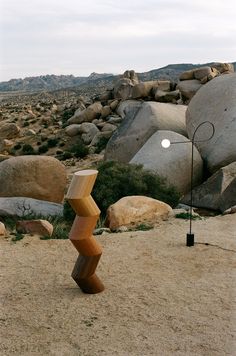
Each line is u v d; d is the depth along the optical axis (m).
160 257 12.55
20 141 49.62
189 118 26.02
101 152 40.91
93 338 8.24
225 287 10.41
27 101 139.50
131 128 27.70
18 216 18.14
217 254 12.70
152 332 8.41
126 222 16.16
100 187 18.83
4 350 7.91
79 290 10.45
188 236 13.45
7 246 13.73
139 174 19.48
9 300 9.98
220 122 23.67
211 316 8.98
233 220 16.33
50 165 20.91
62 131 50.41
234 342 8.02
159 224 16.12
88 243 10.05
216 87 25.48
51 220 17.72
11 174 20.44
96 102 54.22
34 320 9.01
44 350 7.89
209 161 22.59
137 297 9.95
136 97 48.31
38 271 11.72
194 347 7.86
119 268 11.75
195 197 20.53
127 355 7.65
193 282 10.74
